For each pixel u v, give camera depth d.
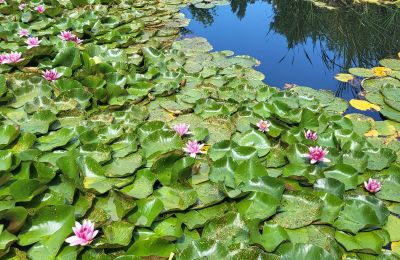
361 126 4.38
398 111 4.70
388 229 3.03
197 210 3.01
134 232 2.78
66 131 3.73
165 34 6.99
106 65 4.99
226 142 3.63
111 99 4.60
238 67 5.66
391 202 3.29
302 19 8.38
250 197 3.04
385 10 8.62
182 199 3.04
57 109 4.18
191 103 4.60
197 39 6.82
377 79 5.53
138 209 2.91
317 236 2.85
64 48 5.13
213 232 2.76
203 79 5.23
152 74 5.18
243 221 2.78
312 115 4.09
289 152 3.63
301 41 7.25
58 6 7.28
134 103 4.57
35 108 4.12
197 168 3.36
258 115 4.28
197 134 3.89
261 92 4.86
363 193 3.35
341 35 7.46
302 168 3.46
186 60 5.95
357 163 3.63
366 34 7.48
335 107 4.84
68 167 3.19
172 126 4.13
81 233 2.52
